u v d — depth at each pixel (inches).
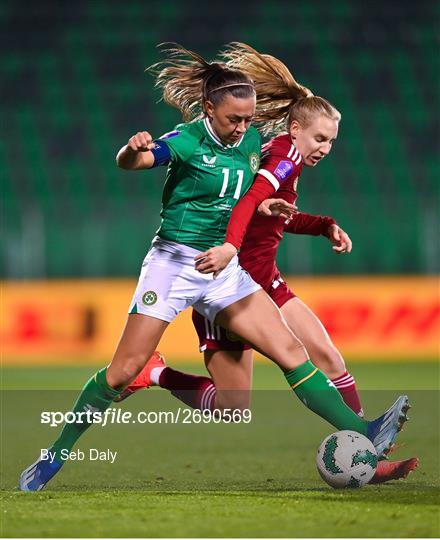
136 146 613.0
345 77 3442.4
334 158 3102.9
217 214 692.1
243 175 688.4
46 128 3208.7
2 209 2908.5
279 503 594.6
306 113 753.6
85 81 3380.9
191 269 693.3
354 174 3061.0
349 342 2460.6
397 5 3688.5
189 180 679.1
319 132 752.3
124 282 2519.7
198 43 3558.1
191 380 818.8
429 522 526.6
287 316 796.6
